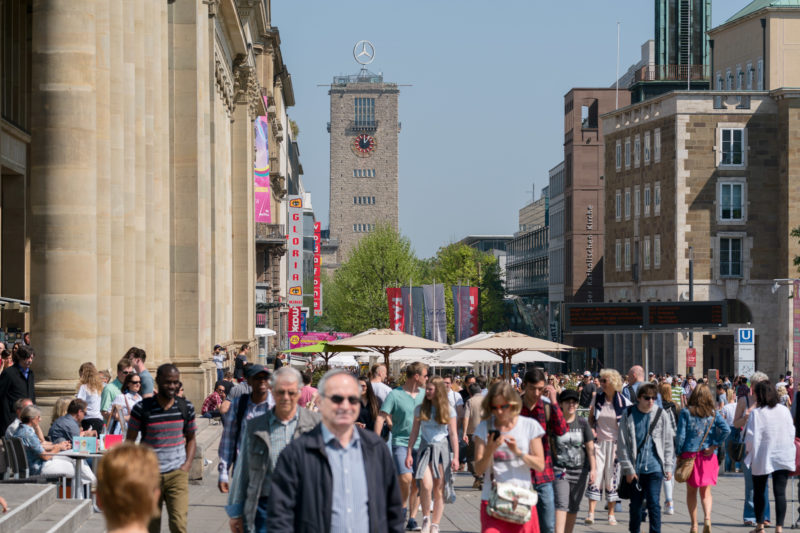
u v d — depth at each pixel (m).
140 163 35.47
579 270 144.62
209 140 48.47
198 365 43.97
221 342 60.81
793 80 110.81
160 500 15.20
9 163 36.50
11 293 38.16
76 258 27.81
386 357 49.00
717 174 101.06
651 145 106.00
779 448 21.05
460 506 26.17
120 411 20.00
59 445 20.42
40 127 27.70
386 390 24.05
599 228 144.88
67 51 27.55
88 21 27.77
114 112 31.78
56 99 27.59
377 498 9.72
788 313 99.06
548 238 179.62
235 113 73.06
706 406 20.61
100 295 30.17
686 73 131.25
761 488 21.23
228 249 67.38
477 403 25.80
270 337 110.62
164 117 40.78
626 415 19.41
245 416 13.91
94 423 22.89
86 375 22.98
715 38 120.38
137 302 35.31
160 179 39.72
